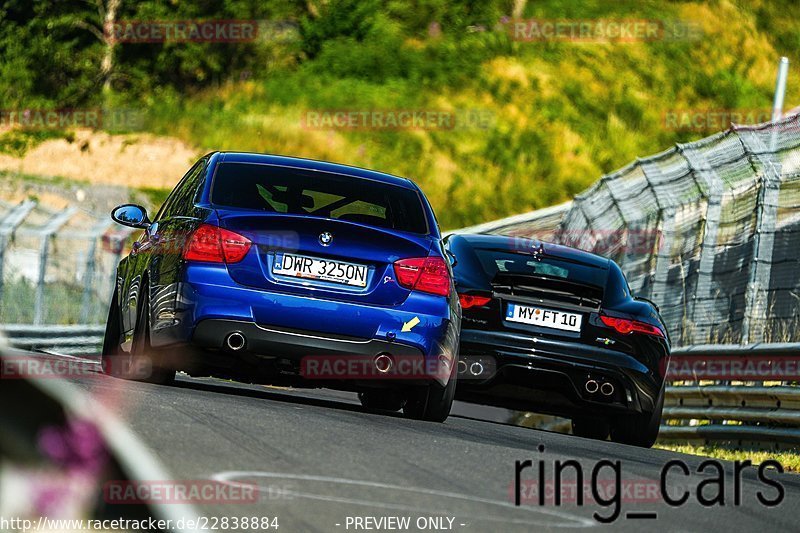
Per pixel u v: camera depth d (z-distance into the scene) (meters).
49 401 6.83
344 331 24.75
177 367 25.69
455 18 130.50
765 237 42.12
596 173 116.44
